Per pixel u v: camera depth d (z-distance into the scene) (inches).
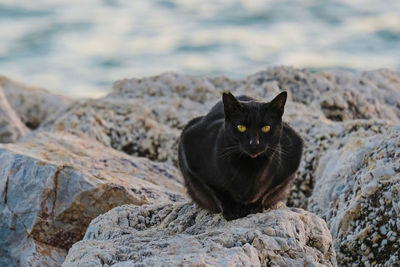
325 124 541.0
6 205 413.1
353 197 395.9
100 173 437.1
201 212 364.5
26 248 402.6
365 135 503.5
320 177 484.7
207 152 346.6
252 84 655.8
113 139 578.9
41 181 411.8
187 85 668.7
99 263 290.4
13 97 785.6
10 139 670.5
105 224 351.3
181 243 304.8
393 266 353.4
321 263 313.0
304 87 650.8
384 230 364.5
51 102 792.9
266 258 301.7
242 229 311.1
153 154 573.3
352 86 665.6
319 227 330.0
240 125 334.0
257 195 347.6
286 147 353.1
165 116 620.1
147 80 677.9
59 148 474.0
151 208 370.0
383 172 388.8
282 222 318.0
